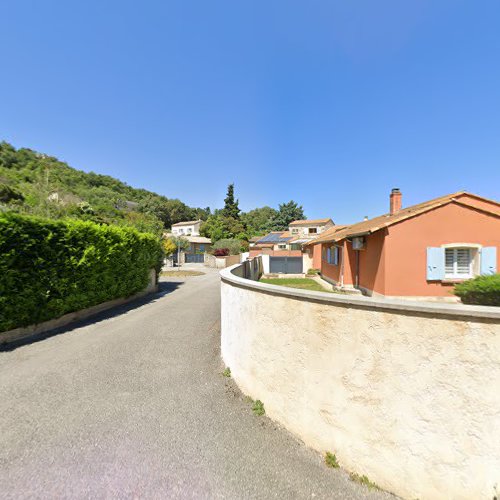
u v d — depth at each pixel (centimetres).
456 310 204
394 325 230
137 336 655
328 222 4575
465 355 205
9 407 360
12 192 2441
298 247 3697
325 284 1661
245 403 370
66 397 386
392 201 1538
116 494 231
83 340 626
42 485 239
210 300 1120
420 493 221
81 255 788
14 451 280
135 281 1109
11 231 588
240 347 403
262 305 349
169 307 981
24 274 616
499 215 1026
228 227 5697
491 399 198
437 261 1021
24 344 598
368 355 244
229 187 6481
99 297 884
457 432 208
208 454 279
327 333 272
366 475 245
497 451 197
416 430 222
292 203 6675
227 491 236
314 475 253
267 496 232
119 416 342
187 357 528
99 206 3638
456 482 209
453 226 1034
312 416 286
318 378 280
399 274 1030
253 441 298
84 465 263
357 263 1367
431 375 216
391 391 232
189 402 373
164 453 280
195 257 3884
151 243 1285
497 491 197
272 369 334
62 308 726
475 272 1037
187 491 235
